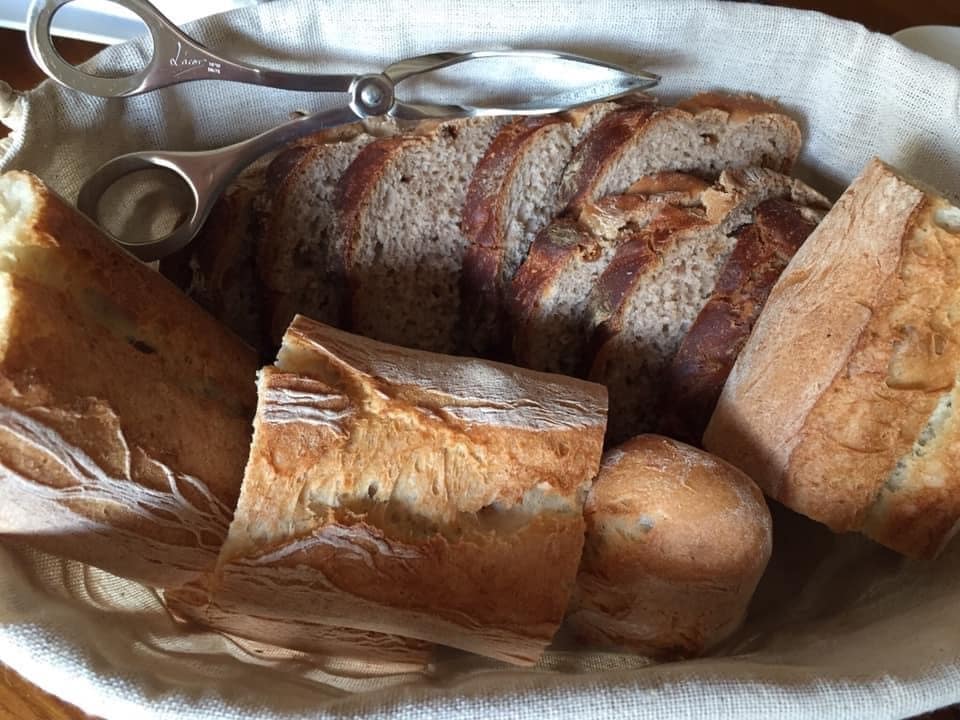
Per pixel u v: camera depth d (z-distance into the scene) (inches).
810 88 12.1
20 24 12.0
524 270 11.1
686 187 11.0
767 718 7.2
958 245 8.9
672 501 8.8
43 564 9.1
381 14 10.9
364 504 8.6
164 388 8.7
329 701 7.7
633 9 11.2
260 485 8.4
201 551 9.0
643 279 10.8
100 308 8.6
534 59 11.4
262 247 11.2
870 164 9.6
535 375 9.5
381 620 9.0
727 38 11.6
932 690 7.4
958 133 11.4
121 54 10.3
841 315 9.4
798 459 9.8
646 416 12.0
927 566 10.4
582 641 10.4
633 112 11.1
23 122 10.0
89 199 10.0
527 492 8.9
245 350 10.2
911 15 14.9
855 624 9.9
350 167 10.9
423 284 11.7
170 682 7.7
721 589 9.0
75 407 7.8
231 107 11.3
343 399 8.6
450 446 8.7
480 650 9.6
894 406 9.3
